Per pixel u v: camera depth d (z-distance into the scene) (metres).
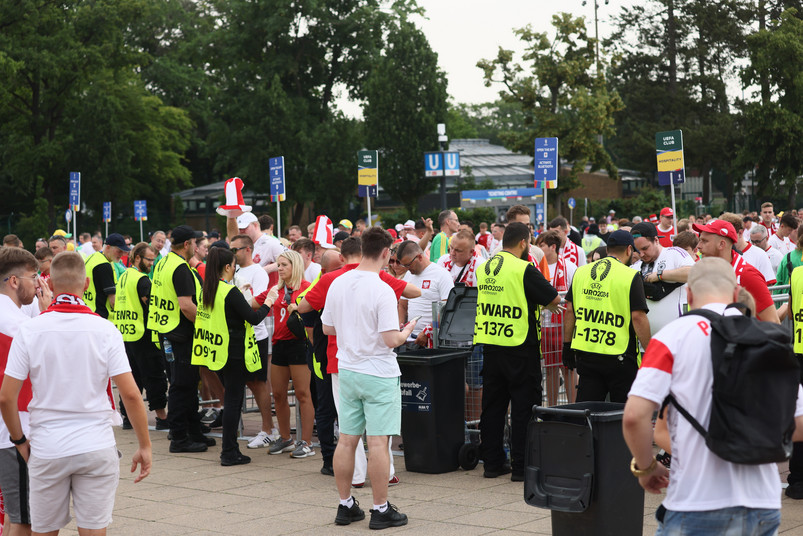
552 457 4.88
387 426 6.00
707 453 3.16
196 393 8.96
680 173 14.23
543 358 8.12
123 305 9.91
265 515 6.47
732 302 3.40
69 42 44.69
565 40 42.31
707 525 3.14
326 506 6.67
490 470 7.31
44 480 4.44
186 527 6.23
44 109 47.69
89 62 45.62
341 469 6.11
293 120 50.78
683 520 3.18
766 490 3.15
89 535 4.52
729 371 3.08
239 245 9.11
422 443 7.54
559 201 44.19
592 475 4.73
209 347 8.08
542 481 4.91
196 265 10.00
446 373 7.54
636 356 6.62
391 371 6.03
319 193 50.91
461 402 7.68
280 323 8.37
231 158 52.16
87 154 46.91
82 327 4.48
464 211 42.31
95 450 4.46
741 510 3.12
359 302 5.98
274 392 8.55
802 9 60.06
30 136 47.69
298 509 6.61
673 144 14.23
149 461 4.67
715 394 3.11
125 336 9.91
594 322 6.61
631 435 3.29
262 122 50.00
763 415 3.06
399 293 6.61
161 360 10.12
